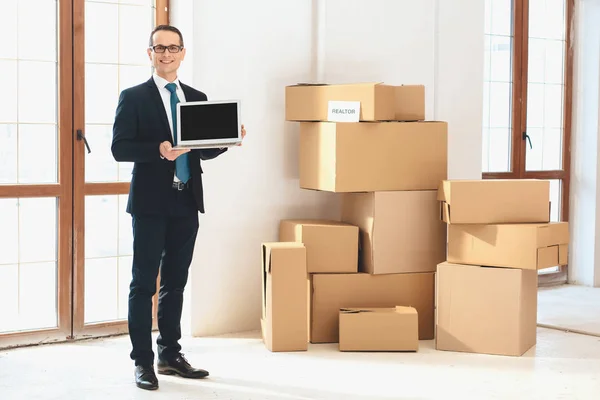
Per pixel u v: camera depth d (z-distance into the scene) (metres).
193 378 3.68
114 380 3.63
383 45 5.04
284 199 4.81
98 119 4.44
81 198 4.38
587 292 6.07
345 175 4.30
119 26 4.47
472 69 5.38
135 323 3.52
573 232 6.42
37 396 3.38
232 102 3.50
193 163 3.56
